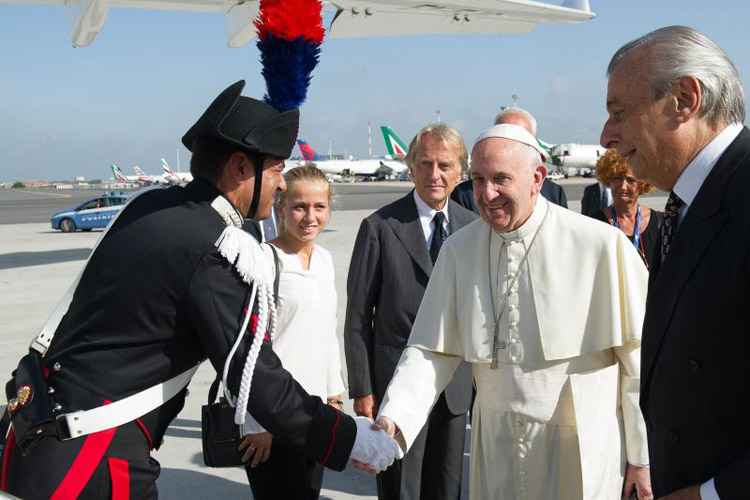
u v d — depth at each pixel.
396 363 3.23
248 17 4.88
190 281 1.84
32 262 14.13
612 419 2.49
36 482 1.77
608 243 2.42
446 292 2.62
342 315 8.23
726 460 1.62
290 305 2.80
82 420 1.80
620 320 2.39
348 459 2.08
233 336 1.87
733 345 1.58
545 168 2.43
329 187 2.99
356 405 3.30
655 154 1.73
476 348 2.50
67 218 22.86
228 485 4.02
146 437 1.90
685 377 1.66
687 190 1.72
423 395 2.54
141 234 1.86
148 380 1.87
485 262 2.55
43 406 1.80
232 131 1.91
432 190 3.26
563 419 2.43
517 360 2.45
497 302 2.50
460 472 3.25
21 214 35.41
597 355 2.47
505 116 4.17
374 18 6.96
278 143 1.96
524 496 2.46
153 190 2.01
